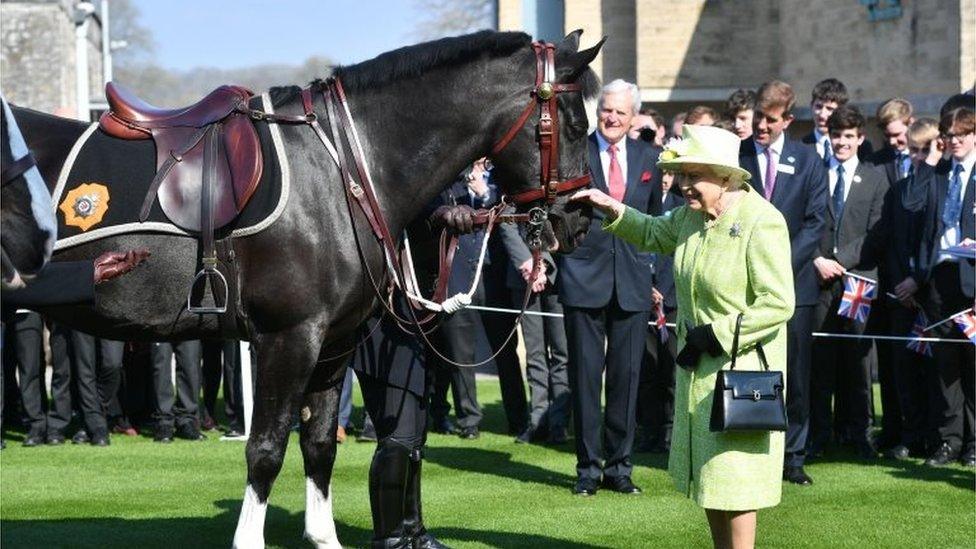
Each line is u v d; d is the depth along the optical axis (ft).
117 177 17.97
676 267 18.74
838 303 30.30
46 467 29.76
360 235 18.63
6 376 36.06
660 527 23.53
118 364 32.83
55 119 18.53
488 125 19.24
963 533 23.03
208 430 35.96
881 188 31.19
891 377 31.83
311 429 20.18
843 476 28.25
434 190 19.31
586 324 26.43
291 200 18.19
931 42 63.21
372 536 22.77
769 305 17.53
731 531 18.29
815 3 74.84
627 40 84.69
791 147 27.94
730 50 82.02
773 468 17.97
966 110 29.45
